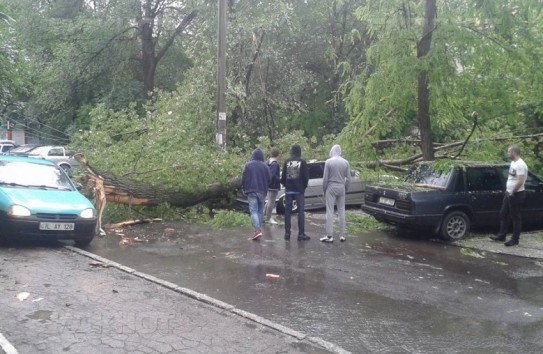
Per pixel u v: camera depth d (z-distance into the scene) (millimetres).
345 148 14250
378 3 12891
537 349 5273
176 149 13602
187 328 5531
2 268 7551
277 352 5008
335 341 5367
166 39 28219
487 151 13133
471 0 11969
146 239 10414
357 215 13828
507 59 12094
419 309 6441
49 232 8844
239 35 16766
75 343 4984
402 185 11266
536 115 13664
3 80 18781
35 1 26703
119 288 6887
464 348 5266
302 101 21469
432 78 11961
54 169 10539
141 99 26719
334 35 21594
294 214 14383
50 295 6410
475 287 7473
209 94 16203
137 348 4938
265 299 6676
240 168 14047
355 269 8328
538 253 9688
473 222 10812
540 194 11141
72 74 25812
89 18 26438
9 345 4863
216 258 8898
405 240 10859
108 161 12242
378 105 13070
